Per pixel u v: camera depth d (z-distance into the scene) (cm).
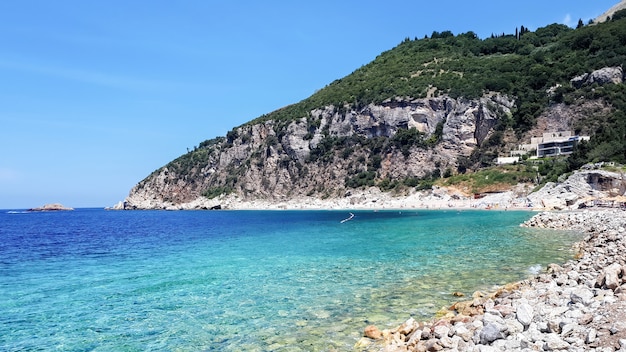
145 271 2511
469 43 17338
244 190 15650
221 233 5175
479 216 6353
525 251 2698
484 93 12350
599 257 1919
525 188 8650
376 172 12962
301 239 4047
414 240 3575
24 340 1328
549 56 13075
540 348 864
